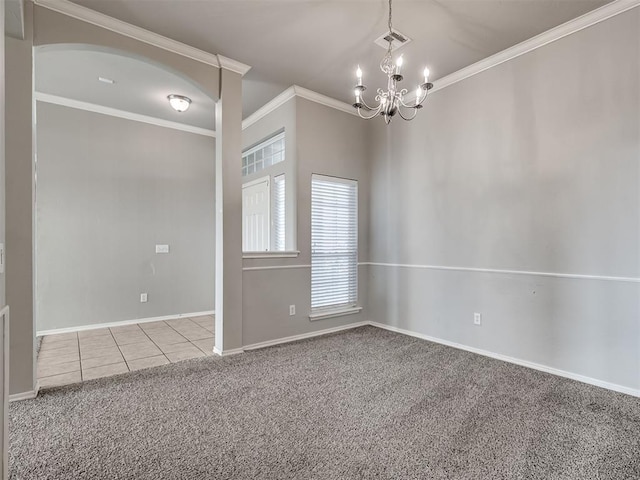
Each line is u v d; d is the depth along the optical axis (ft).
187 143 17.37
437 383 8.81
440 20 8.93
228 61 10.92
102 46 8.93
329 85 12.82
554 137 9.47
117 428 6.73
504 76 10.55
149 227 16.24
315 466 5.60
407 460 5.75
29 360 8.03
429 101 12.76
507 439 6.35
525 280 10.07
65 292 14.19
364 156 15.26
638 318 8.08
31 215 8.00
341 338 13.00
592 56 8.75
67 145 14.28
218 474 5.41
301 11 8.63
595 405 7.62
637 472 5.45
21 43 7.86
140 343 12.53
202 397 8.07
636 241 8.11
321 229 13.94
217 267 11.37
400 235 13.89
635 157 8.11
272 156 15.11
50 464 5.63
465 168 11.61
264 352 11.35
